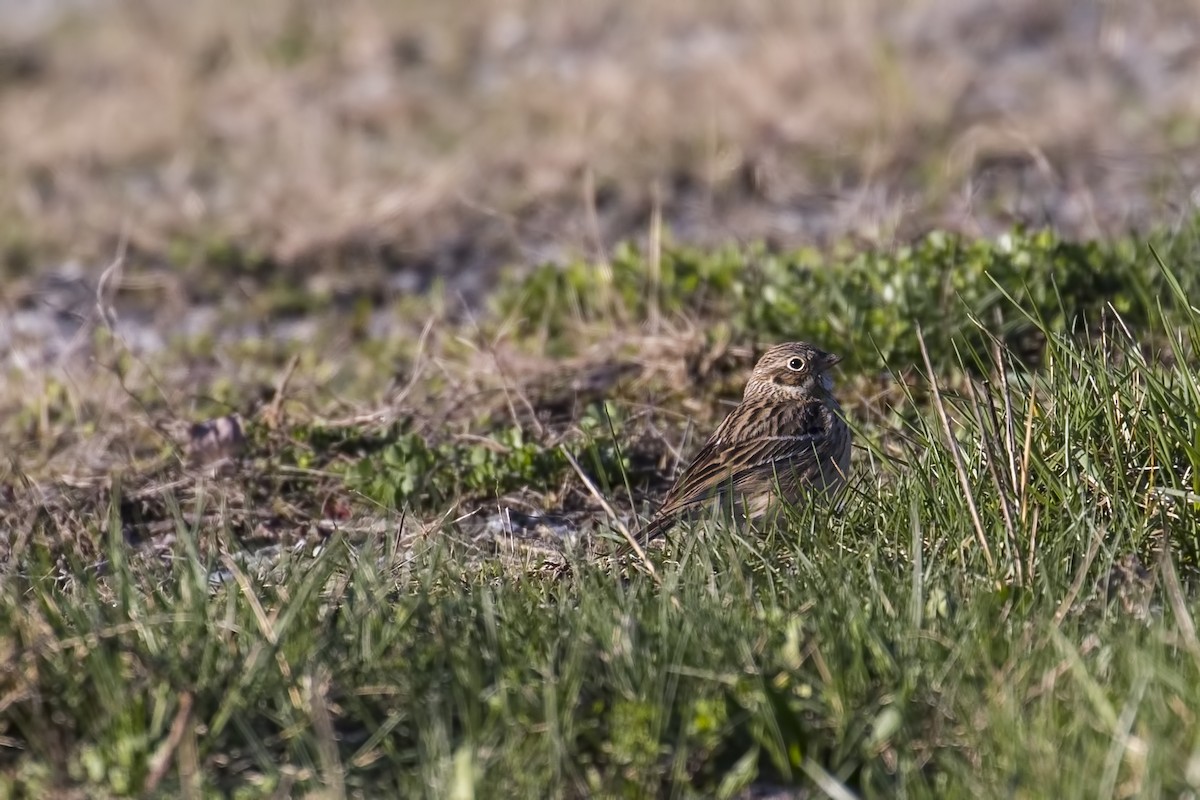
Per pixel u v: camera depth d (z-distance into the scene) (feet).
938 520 62.75
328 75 181.57
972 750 48.85
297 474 81.05
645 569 61.82
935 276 89.10
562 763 49.08
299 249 121.39
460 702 51.65
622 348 92.12
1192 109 139.54
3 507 78.74
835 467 74.69
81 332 96.22
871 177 129.90
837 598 56.03
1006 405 61.72
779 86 149.18
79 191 148.97
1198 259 88.94
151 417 86.38
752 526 67.21
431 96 168.25
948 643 52.29
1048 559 57.77
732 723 50.90
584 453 80.89
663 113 145.69
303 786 49.44
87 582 59.00
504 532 71.15
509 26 192.03
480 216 128.57
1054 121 136.15
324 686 52.13
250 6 207.21
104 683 51.93
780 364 77.97
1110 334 78.89
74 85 191.62
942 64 153.58
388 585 59.21
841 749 49.65
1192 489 61.87
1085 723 47.57
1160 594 56.75
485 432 85.25
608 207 130.00
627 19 187.11
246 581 56.70
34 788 49.78
